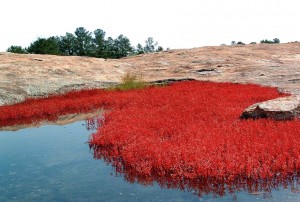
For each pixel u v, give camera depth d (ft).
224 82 98.73
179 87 88.12
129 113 53.93
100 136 40.98
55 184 28.71
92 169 32.24
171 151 31.91
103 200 25.08
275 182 26.99
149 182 28.37
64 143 42.93
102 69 115.85
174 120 45.96
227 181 27.27
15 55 113.19
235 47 167.84
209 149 32.09
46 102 74.49
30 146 42.11
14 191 27.37
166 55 151.53
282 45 172.96
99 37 310.86
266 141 33.88
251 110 45.57
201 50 159.53
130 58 153.48
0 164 34.94
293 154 30.60
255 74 110.73
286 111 43.06
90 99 73.67
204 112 51.47
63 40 294.66
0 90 81.87
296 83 91.15
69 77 101.30
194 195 25.41
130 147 34.58
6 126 56.59
